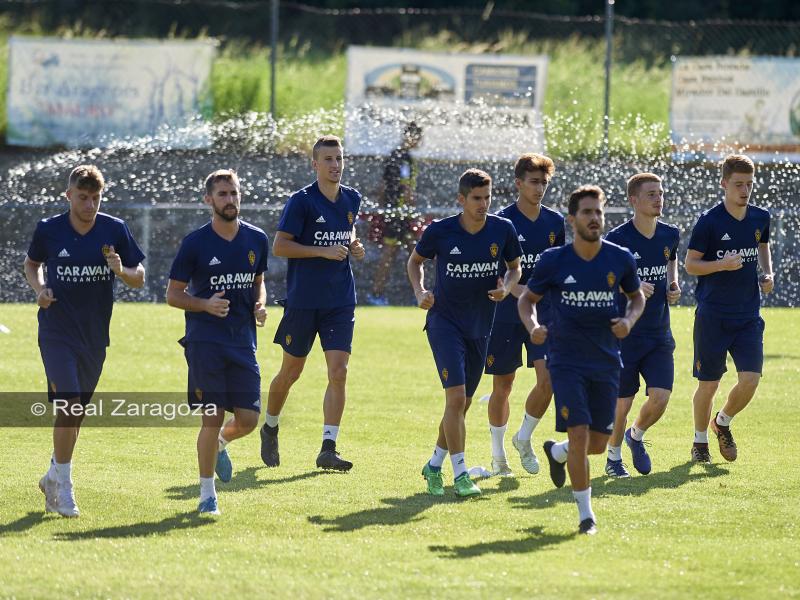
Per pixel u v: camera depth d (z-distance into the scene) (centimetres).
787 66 5288
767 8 6888
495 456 2136
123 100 5428
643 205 2089
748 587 1459
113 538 1675
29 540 1662
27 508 1841
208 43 5441
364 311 4081
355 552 1600
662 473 2133
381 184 4781
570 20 5441
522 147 5356
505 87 5362
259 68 6153
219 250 1855
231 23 6600
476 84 5356
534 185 2152
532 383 3052
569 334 1750
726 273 2211
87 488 1973
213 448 1827
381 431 2450
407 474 2105
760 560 1573
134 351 3247
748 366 2200
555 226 2184
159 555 1586
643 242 2102
